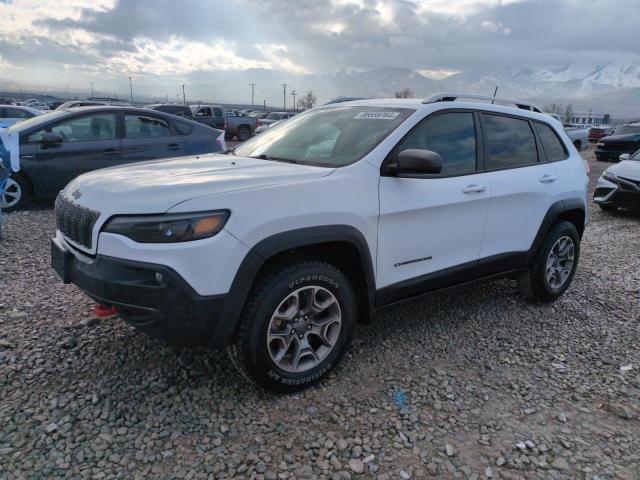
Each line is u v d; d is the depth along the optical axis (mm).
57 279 4684
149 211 2547
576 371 3508
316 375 3053
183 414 2768
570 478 2439
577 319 4434
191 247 2506
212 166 3357
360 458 2508
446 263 3689
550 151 4598
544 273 4508
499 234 4027
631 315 4570
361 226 3061
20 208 7582
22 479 2242
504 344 3861
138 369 3180
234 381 3104
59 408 2752
